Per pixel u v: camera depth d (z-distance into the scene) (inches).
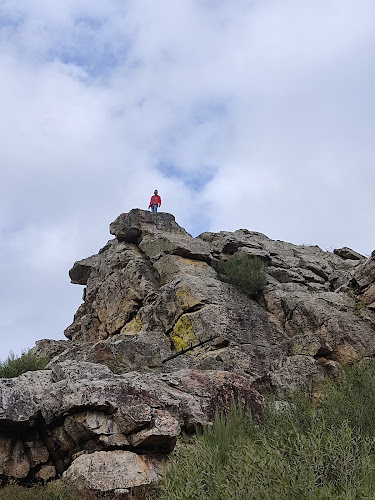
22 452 392.8
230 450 322.7
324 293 769.6
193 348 673.6
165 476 321.7
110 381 409.1
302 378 562.9
